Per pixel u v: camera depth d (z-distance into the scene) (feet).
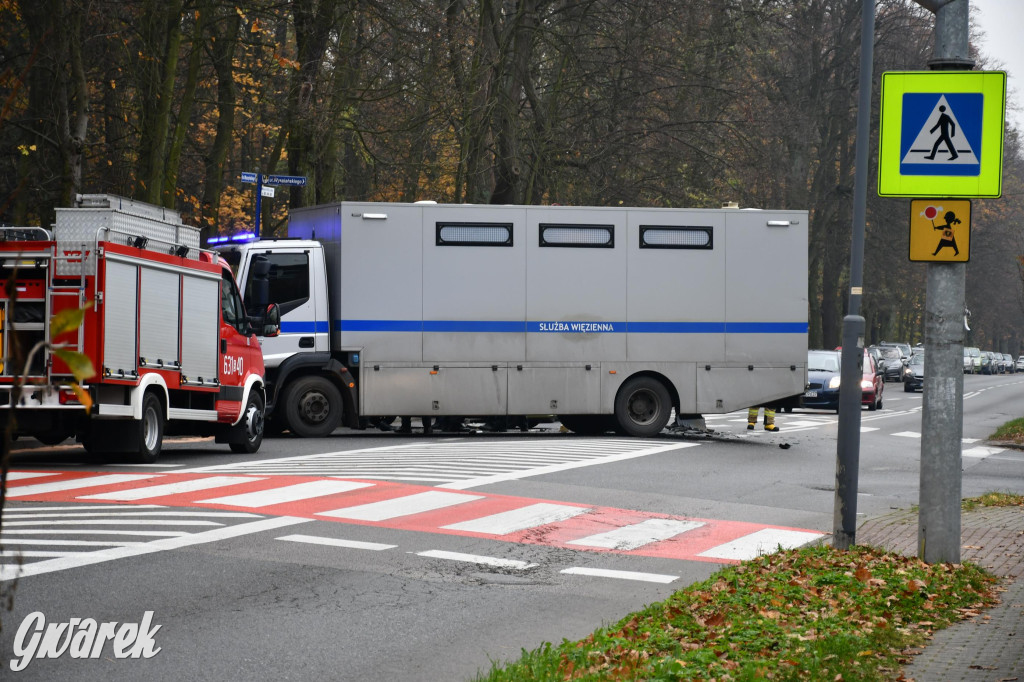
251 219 342.44
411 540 102.17
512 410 214.69
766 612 73.31
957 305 89.86
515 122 285.43
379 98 261.65
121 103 250.16
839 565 88.02
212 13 229.45
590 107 311.88
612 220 216.95
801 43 408.67
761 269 220.02
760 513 126.82
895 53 460.96
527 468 158.81
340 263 211.41
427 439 208.85
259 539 99.45
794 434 250.37
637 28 301.22
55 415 145.48
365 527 107.65
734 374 219.41
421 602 79.05
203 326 167.12
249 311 208.33
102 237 144.77
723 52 314.14
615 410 217.77
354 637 69.10
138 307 151.23
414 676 61.11
